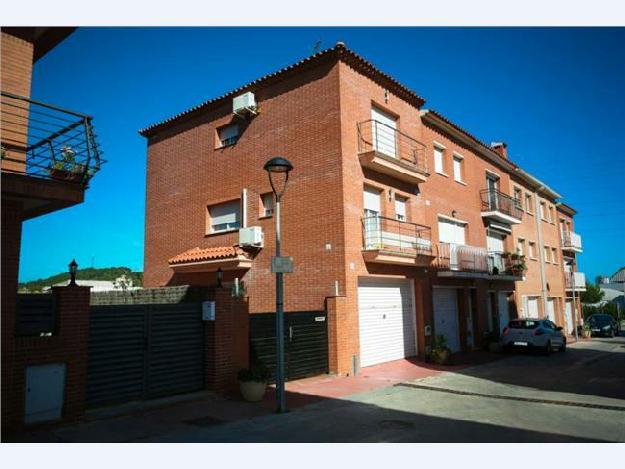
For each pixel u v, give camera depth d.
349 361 13.00
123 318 8.66
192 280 17.22
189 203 17.91
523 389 11.18
